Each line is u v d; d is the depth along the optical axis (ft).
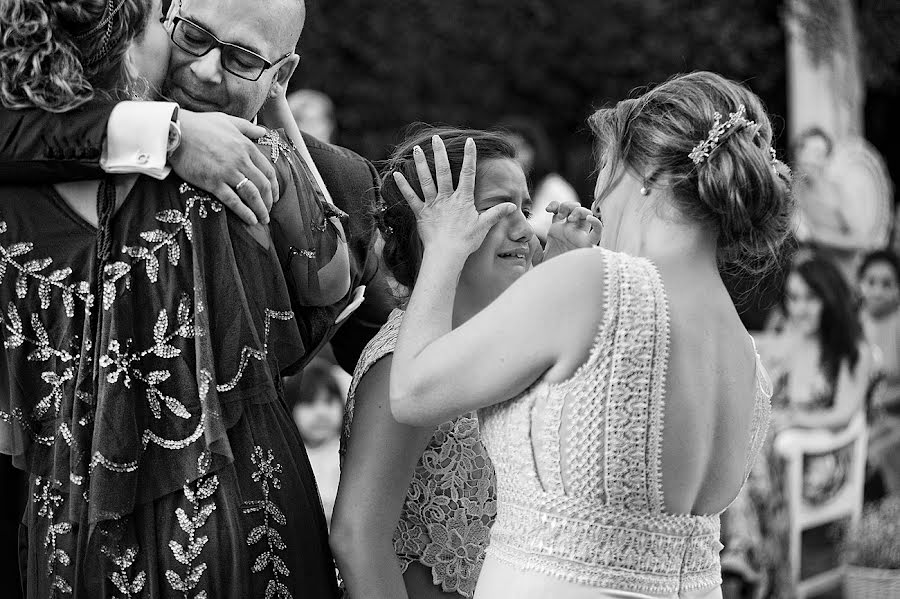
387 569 7.75
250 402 7.32
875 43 26.07
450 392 6.85
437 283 7.15
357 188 9.00
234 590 7.18
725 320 7.03
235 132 7.15
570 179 29.91
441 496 8.06
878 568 16.39
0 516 8.52
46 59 6.77
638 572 6.79
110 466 6.96
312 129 20.01
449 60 31.42
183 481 7.11
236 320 7.17
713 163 6.73
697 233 6.99
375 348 7.95
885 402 21.71
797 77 21.40
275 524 7.43
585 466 6.70
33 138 6.90
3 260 7.11
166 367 7.11
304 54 29.76
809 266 18.34
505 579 6.96
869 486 20.33
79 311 7.11
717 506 7.14
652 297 6.71
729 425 6.98
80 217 7.09
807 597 17.95
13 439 7.28
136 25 7.04
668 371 6.70
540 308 6.72
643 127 7.03
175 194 7.09
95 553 7.09
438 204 7.33
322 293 7.93
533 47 31.91
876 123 30.86
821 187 20.48
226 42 7.24
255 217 7.24
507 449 7.04
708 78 7.14
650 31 31.91
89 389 7.06
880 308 22.63
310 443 16.35
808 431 18.08
